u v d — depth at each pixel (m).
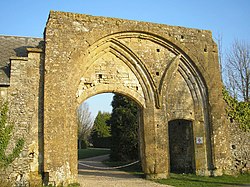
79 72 13.09
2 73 12.48
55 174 11.67
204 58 15.72
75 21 13.34
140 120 14.58
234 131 15.71
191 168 15.33
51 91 12.27
